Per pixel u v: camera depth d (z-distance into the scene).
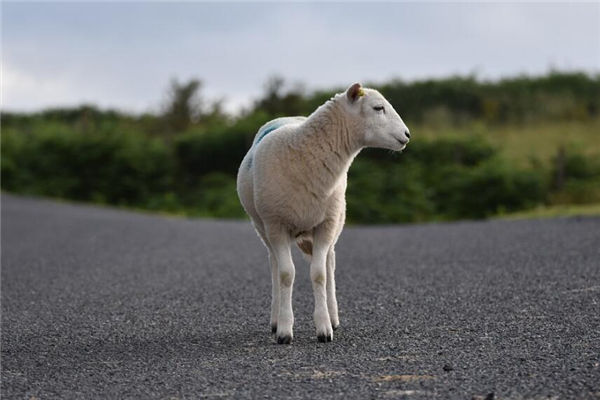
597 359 8.25
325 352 9.23
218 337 10.41
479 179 31.08
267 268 16.58
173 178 39.31
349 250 19.31
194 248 20.50
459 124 45.12
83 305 13.12
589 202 30.16
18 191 40.09
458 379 7.75
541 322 10.23
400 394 7.34
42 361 9.43
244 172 10.53
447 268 15.39
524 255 16.38
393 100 47.81
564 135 42.22
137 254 19.55
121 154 38.28
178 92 50.78
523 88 51.00
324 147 9.88
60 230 25.19
